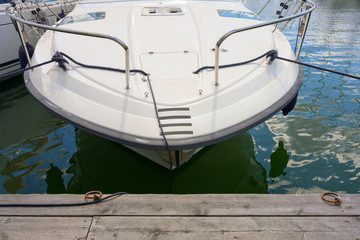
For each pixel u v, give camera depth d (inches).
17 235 64.5
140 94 96.3
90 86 100.6
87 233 65.0
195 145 88.0
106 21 146.9
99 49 120.0
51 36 150.6
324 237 64.3
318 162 133.0
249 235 64.9
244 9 168.9
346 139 148.3
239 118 95.5
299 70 128.6
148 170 123.3
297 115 170.9
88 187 120.2
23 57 142.9
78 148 142.8
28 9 205.6
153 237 64.2
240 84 101.9
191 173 125.6
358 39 309.6
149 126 90.3
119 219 68.5
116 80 101.8
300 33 152.1
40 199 74.2
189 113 92.1
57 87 105.7
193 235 64.7
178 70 107.0
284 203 73.0
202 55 114.4
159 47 120.2
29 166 134.5
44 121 171.6
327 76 222.8
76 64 111.2
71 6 246.7
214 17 150.3
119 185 120.4
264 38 130.0
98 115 95.3
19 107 186.9
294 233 65.2
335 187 119.5
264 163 133.1
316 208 71.6
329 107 178.2
